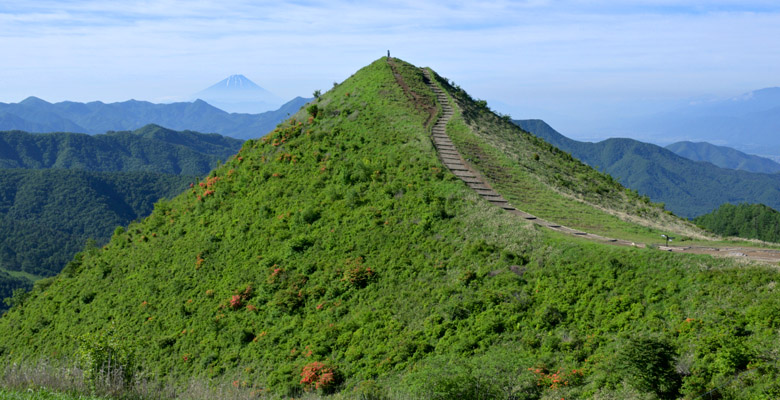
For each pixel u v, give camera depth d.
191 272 70.06
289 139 91.69
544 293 43.16
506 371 35.72
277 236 67.88
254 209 76.06
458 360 39.47
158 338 60.19
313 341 49.28
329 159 79.94
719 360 29.34
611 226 58.28
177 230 81.62
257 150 93.50
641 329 35.66
